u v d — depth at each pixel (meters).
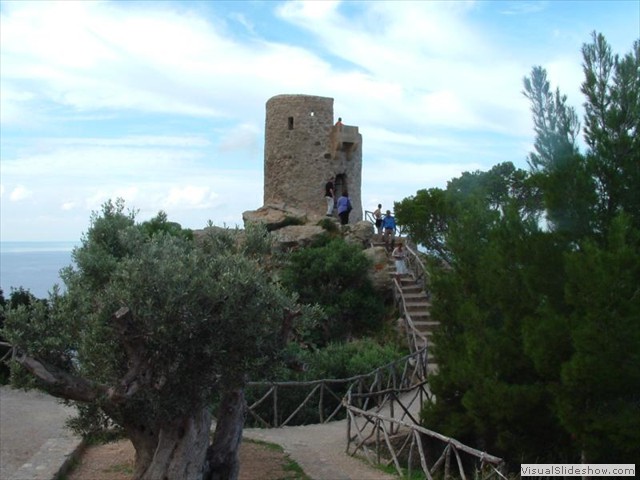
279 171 28.66
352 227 26.36
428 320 20.81
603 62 10.79
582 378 8.91
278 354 8.26
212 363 7.84
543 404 10.31
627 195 10.32
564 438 10.53
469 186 28.00
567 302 9.49
